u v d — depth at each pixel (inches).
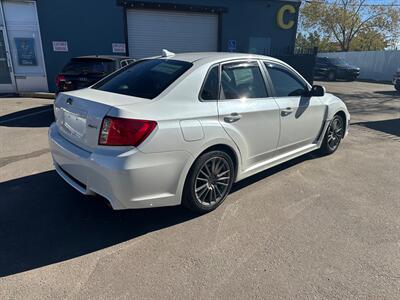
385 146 232.8
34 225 119.5
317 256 104.6
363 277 95.3
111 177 100.3
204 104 120.3
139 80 126.0
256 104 139.5
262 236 115.0
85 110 109.1
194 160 116.5
